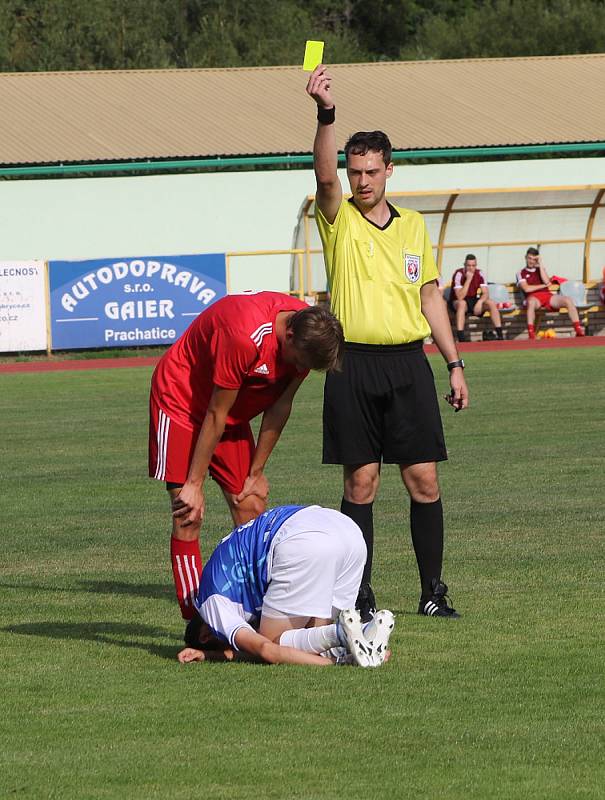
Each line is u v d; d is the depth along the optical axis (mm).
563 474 32375
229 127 89250
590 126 92500
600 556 22781
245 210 85625
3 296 72062
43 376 64938
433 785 11344
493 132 90625
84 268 73438
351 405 18625
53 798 11164
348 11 183375
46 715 13680
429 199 78500
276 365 16000
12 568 23125
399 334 18562
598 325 82938
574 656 15938
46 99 91312
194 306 75188
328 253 18797
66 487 32531
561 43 155875
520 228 81688
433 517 18797
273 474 33406
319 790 11266
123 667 15820
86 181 83188
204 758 12164
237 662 16016
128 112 90375
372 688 14477
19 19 142375
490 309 78875
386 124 91125
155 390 17016
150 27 145625
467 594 20047
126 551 24578
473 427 41812
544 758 12062
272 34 155000
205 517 28391
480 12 163500
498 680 14820
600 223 82375
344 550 15766
